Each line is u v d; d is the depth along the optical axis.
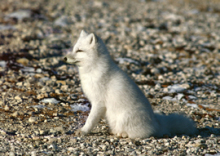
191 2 55.00
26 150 9.67
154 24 36.09
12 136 10.79
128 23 35.59
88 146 10.21
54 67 20.61
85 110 14.37
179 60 24.95
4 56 20.52
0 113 12.81
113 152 9.73
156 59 24.52
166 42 28.98
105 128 12.38
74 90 16.95
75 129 11.96
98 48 10.98
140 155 9.59
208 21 40.94
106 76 10.89
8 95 15.01
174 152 9.93
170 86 18.77
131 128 10.88
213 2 56.66
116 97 10.84
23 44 23.77
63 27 31.33
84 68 10.98
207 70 22.52
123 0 50.69
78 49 11.05
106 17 37.34
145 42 28.78
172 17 40.59
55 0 43.34
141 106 11.00
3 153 9.28
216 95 17.59
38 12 34.72
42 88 16.23
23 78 17.72
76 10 39.09
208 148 10.39
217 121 13.95
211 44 29.44
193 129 12.16
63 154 9.50
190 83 19.38
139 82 19.44
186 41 29.72
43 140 10.64
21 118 12.53
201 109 15.38
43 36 27.31
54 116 13.12
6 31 26.91
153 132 11.08
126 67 21.62
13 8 34.69
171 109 15.23
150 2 51.91
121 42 28.27
